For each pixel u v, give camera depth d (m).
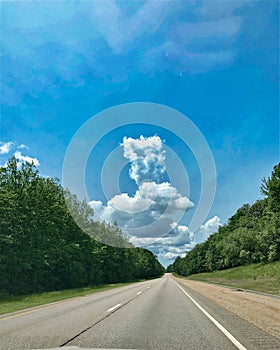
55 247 43.81
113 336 9.15
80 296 27.77
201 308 16.25
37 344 8.16
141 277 132.75
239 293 26.30
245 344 8.01
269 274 48.41
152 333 9.58
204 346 7.86
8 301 25.55
